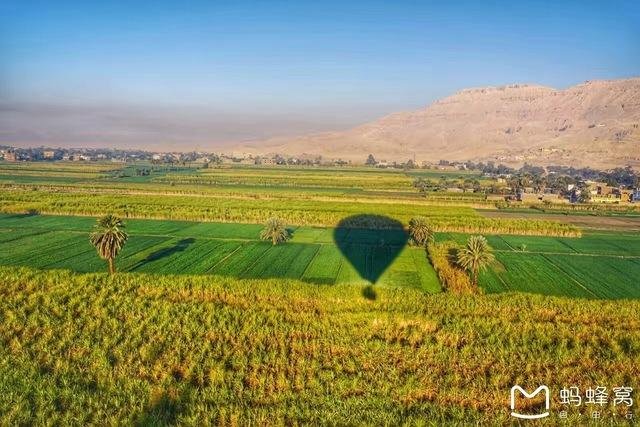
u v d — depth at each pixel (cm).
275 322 5947
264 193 19775
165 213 13750
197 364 4931
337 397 4444
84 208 14138
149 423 3994
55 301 6500
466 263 8056
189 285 7219
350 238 11575
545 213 17075
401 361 5175
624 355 5366
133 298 6744
